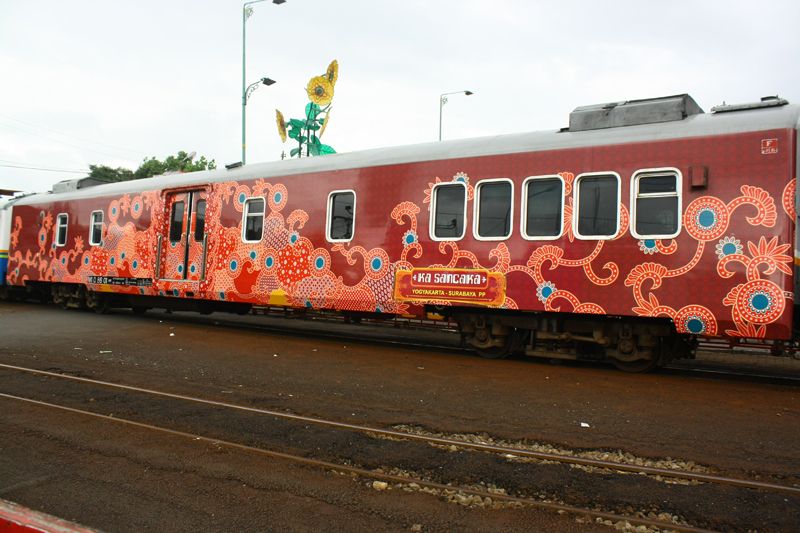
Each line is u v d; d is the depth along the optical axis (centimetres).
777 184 724
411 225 991
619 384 763
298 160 1164
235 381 752
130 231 1436
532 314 916
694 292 763
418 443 516
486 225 927
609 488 420
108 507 377
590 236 838
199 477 431
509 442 521
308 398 670
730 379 830
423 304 973
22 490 401
